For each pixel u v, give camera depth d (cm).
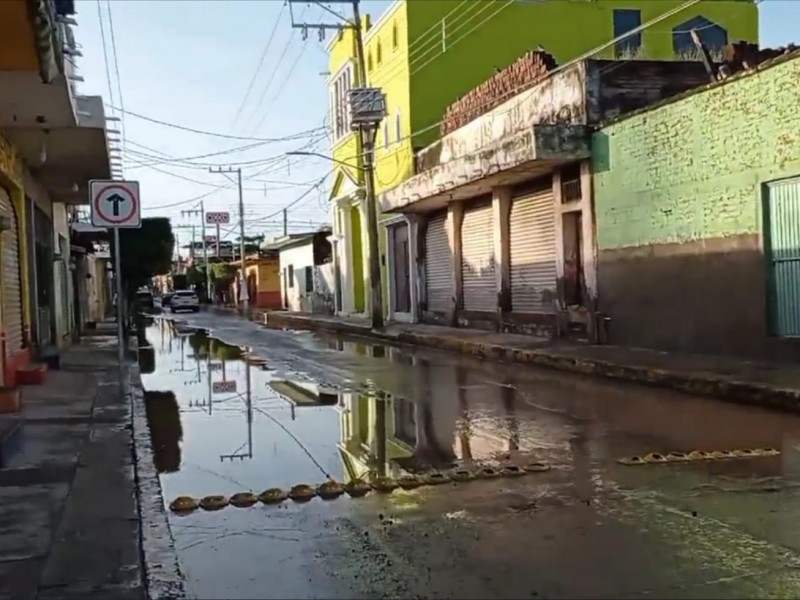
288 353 2455
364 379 1747
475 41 3494
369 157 3262
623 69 2167
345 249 4619
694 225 1792
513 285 2677
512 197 2658
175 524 702
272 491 799
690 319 1816
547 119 2334
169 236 4288
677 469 856
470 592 530
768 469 850
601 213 2102
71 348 2570
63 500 761
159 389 1638
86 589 547
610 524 668
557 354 1942
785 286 1590
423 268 3484
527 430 1099
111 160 2077
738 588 523
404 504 748
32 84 1263
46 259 2331
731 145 1684
